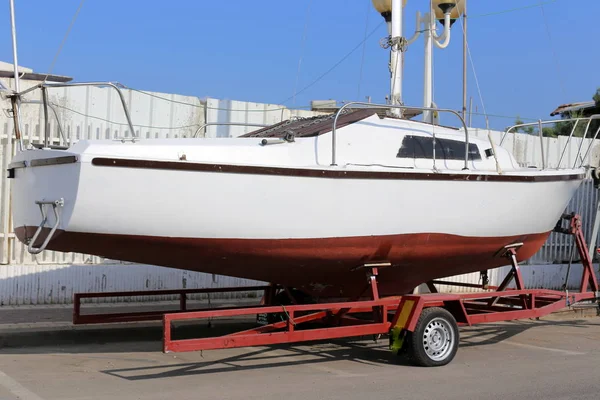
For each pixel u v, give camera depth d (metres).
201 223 6.12
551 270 14.05
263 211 6.35
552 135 22.72
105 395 5.43
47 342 7.94
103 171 5.67
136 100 11.06
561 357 7.52
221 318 9.84
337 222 6.73
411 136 7.55
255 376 6.33
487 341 8.59
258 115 12.08
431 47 10.55
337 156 7.02
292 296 8.02
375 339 8.20
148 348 7.70
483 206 7.68
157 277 10.80
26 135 10.14
